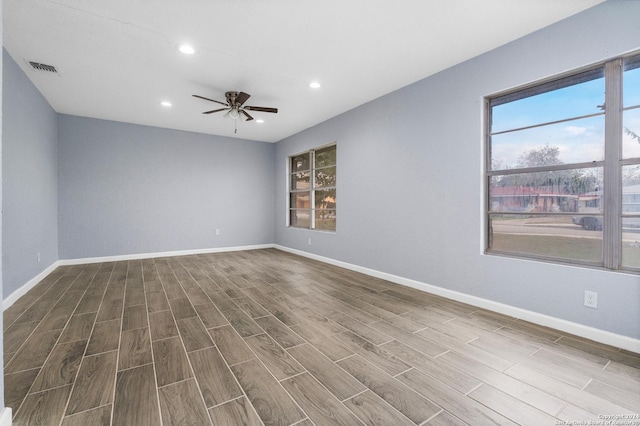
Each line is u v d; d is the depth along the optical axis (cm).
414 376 175
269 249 671
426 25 243
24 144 333
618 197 213
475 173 292
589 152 230
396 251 379
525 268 255
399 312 278
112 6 221
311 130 553
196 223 604
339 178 479
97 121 506
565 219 243
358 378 173
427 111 338
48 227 426
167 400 153
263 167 687
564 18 232
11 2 216
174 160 579
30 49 282
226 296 327
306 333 233
